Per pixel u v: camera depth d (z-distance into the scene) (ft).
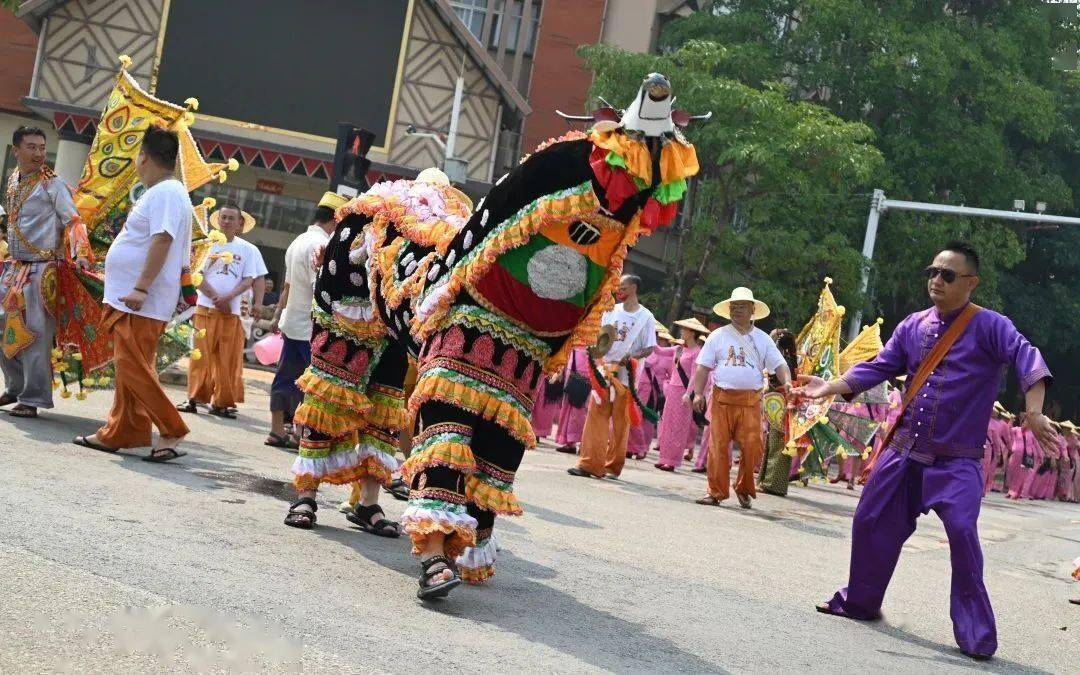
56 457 23.75
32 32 101.14
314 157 89.92
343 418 21.42
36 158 28.37
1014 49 104.63
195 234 29.81
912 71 100.68
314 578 17.44
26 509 18.39
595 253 17.71
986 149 102.83
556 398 51.16
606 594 20.08
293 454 31.81
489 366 17.70
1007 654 21.03
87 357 29.07
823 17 96.68
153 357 25.96
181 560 16.93
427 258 19.25
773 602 22.30
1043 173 118.32
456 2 109.19
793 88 102.63
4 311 29.04
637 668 15.52
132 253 25.48
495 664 14.47
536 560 22.26
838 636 20.16
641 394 58.13
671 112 17.44
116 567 15.87
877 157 88.53
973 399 21.70
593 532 26.99
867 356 54.13
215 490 23.40
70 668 11.84
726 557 26.68
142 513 19.74
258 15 90.63
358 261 21.18
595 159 17.11
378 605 16.52
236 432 35.01
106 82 90.12
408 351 21.01
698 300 90.89
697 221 90.74
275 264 96.37
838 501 48.88
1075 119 122.31
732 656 17.13
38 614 13.34
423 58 91.56
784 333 46.52
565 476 39.93
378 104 91.15
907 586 26.86
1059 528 55.47
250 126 90.07
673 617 19.13
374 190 21.20
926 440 21.81
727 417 38.04
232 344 38.45
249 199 96.02
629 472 47.14
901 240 101.14
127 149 29.66
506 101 92.89
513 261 17.62
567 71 109.40
